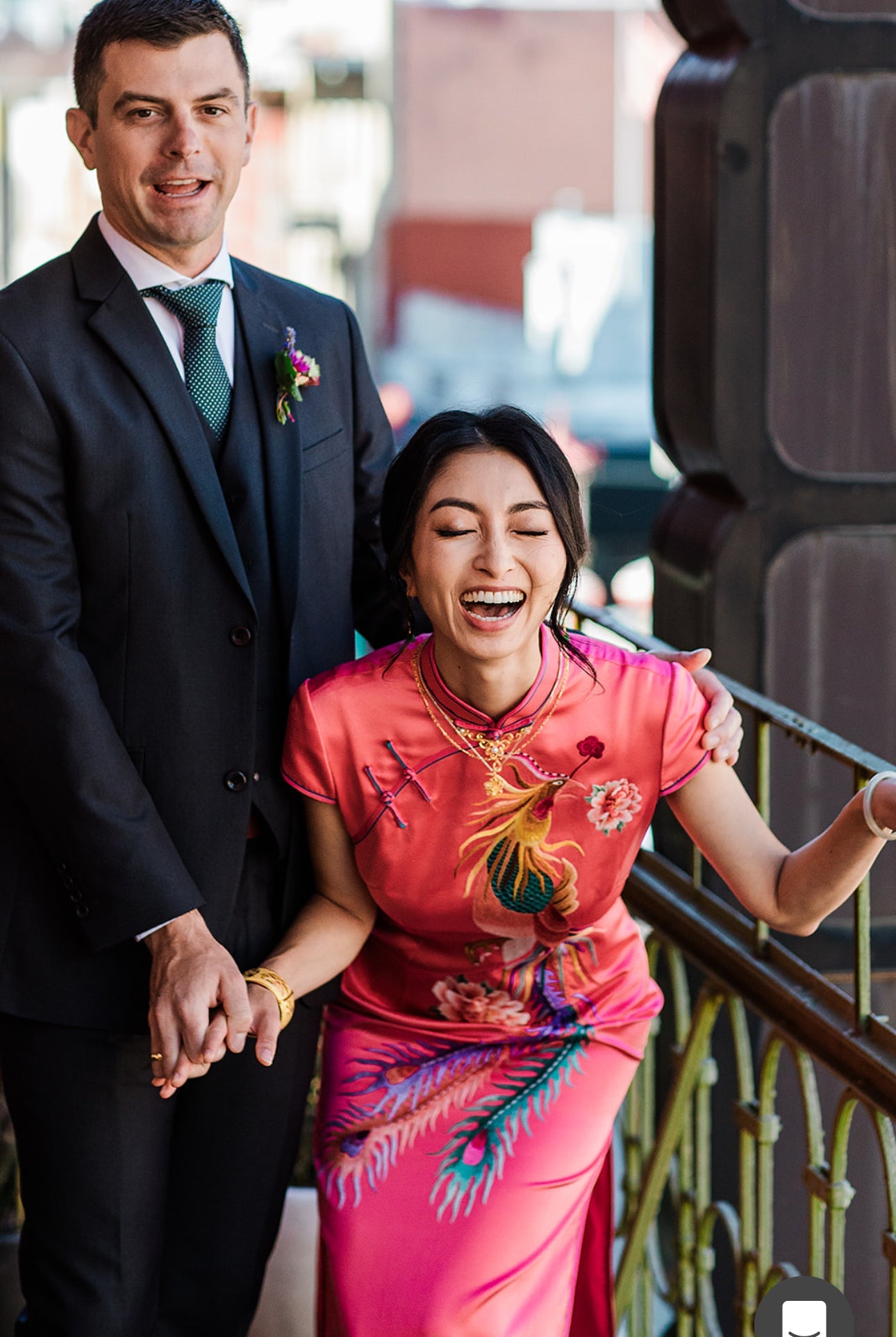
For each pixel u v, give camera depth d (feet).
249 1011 5.94
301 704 6.30
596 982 6.57
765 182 9.73
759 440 9.98
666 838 10.36
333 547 6.82
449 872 6.32
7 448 5.99
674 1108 8.36
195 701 6.32
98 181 6.29
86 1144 6.50
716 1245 10.57
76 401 6.07
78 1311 6.52
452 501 5.80
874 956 10.46
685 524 10.62
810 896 6.18
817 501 10.09
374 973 6.83
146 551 6.16
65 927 6.40
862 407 10.04
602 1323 6.88
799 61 9.62
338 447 6.88
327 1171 6.24
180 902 6.04
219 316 6.53
